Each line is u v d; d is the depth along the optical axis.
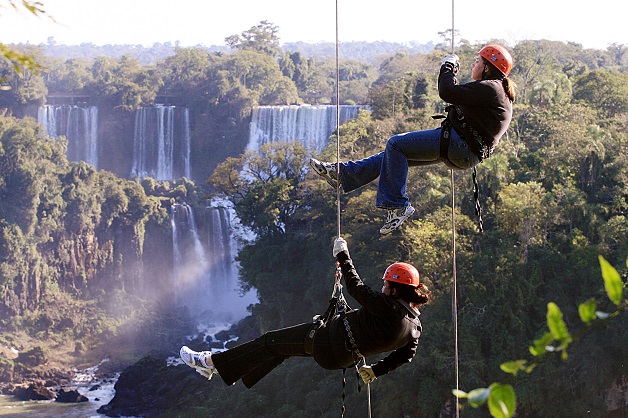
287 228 82.81
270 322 76.94
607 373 50.66
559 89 82.56
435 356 51.44
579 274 55.12
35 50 146.12
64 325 102.81
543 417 50.50
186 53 149.38
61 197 109.31
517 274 53.69
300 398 59.94
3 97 133.12
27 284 104.12
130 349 100.12
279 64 177.50
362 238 68.06
